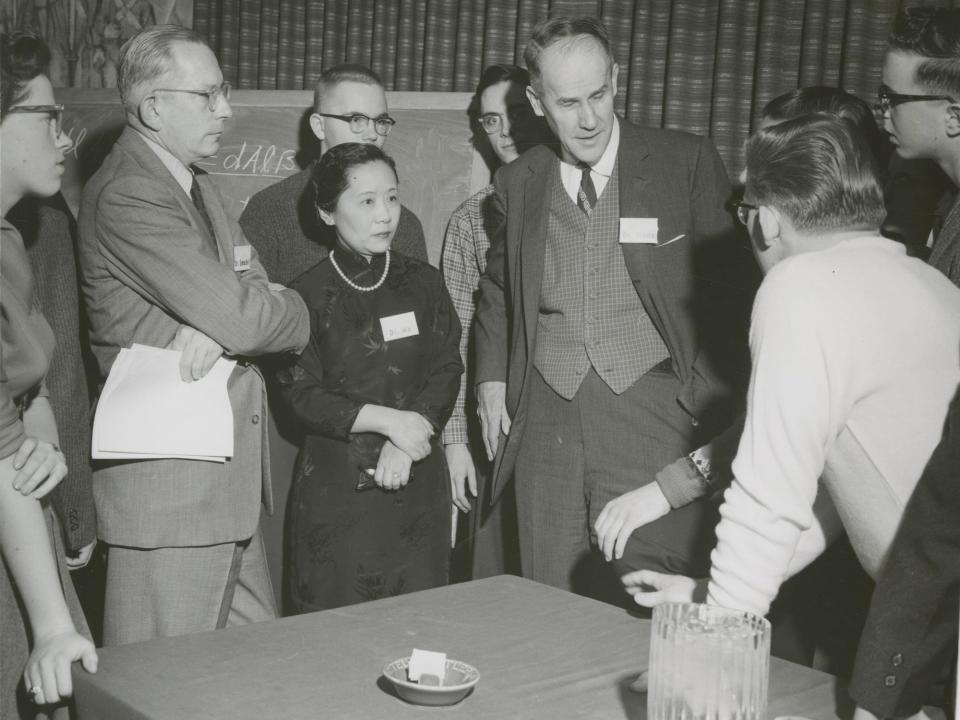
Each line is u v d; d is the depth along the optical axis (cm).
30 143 156
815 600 176
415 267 251
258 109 353
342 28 388
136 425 198
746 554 118
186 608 206
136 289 205
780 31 324
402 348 243
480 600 158
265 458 223
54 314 206
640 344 236
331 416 234
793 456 116
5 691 136
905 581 110
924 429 119
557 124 231
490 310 261
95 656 127
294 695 119
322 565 238
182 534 204
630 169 235
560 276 240
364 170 236
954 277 160
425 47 372
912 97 164
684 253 234
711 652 99
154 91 204
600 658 133
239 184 353
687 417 236
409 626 145
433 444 248
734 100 332
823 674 129
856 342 116
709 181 238
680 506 165
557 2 347
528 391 244
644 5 339
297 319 220
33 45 156
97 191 206
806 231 129
